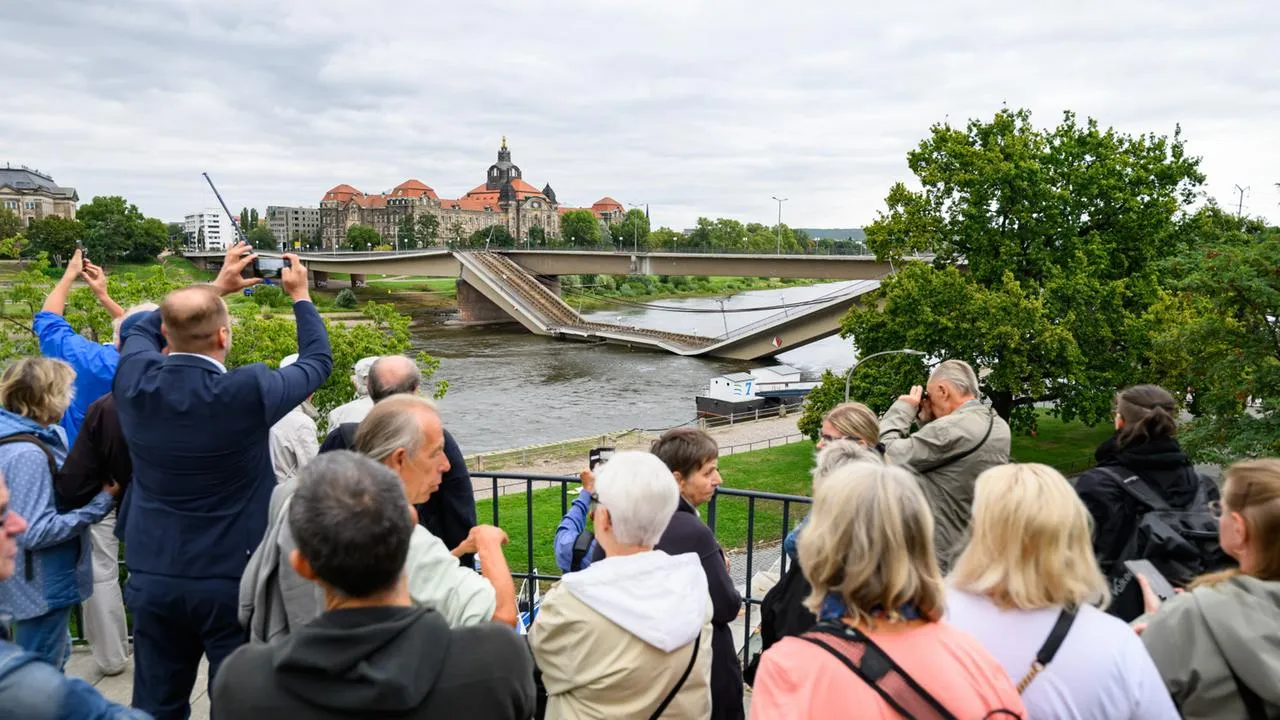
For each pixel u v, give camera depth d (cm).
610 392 6147
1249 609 249
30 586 378
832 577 225
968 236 3111
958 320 2861
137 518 333
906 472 232
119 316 533
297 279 384
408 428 296
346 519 201
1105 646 236
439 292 15412
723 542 2308
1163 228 3112
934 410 469
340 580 202
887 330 3056
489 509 2650
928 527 224
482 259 10581
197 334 326
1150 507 352
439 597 263
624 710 276
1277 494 253
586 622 275
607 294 15662
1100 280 3047
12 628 379
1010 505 244
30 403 388
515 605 281
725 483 3222
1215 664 248
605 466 296
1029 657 235
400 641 201
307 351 362
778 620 349
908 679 208
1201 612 254
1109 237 3134
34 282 2606
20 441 377
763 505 2728
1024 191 3012
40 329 498
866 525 217
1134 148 3216
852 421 430
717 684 353
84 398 497
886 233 3322
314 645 198
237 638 339
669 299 15900
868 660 213
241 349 3072
